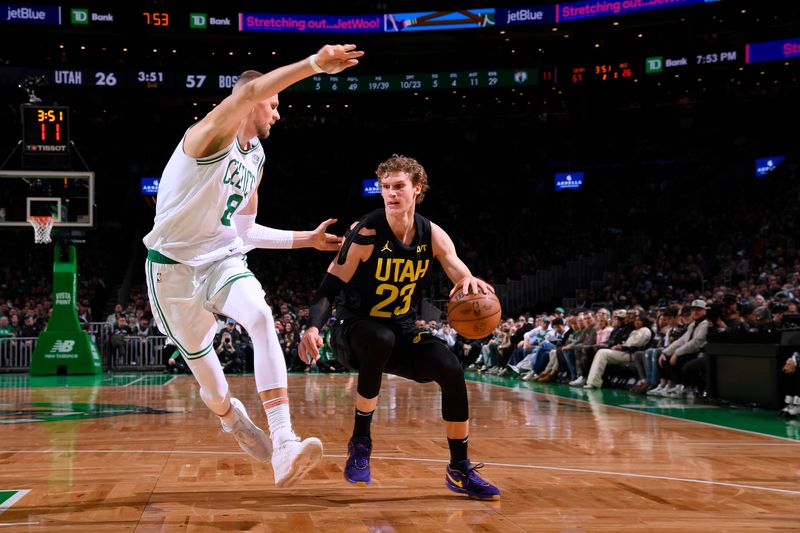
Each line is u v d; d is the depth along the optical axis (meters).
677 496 3.76
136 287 25.67
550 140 31.47
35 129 15.55
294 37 28.55
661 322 11.12
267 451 3.67
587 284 24.23
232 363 17.77
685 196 26.17
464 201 30.34
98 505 3.50
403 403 9.55
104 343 18.64
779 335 8.34
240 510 3.40
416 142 32.19
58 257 16.73
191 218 3.21
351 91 29.52
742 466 4.74
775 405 8.25
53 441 5.93
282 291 23.98
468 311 3.56
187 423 7.25
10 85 26.97
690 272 19.62
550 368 13.96
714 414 8.17
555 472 4.50
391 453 5.31
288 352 18.59
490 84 29.44
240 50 28.86
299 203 31.41
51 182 16.03
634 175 29.42
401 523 3.15
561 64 29.17
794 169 23.89
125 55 28.23
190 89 28.47
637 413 8.27
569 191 29.55
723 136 29.44
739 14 26.33
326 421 7.55
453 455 3.74
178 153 3.23
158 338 18.36
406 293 3.71
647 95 29.48
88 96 27.95
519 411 8.52
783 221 20.56
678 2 26.19
